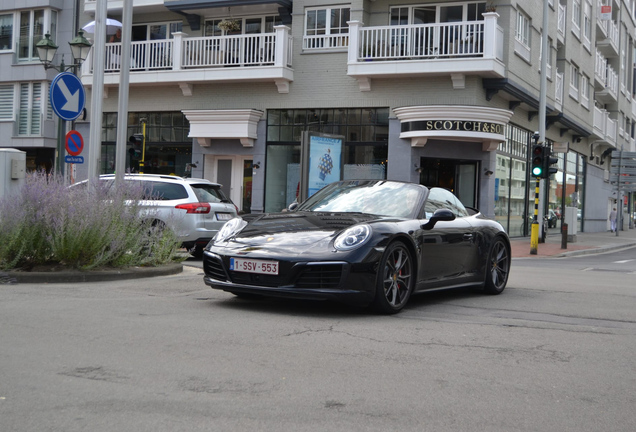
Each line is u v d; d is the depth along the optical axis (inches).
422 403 150.9
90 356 180.5
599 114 1462.8
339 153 678.5
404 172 849.5
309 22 898.1
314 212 294.2
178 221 462.9
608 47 1529.3
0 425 128.8
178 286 332.2
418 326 242.1
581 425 141.1
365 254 252.7
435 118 813.9
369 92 868.0
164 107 964.0
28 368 167.6
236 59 920.3
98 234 362.6
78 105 474.3
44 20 1035.3
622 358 204.1
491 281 340.2
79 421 132.1
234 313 253.4
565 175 1325.0
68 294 292.0
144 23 1002.1
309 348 198.8
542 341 223.6
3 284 324.2
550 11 1063.0
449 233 304.7
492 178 883.4
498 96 892.6
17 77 1044.5
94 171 476.4
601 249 945.5
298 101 899.4
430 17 874.8
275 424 133.4
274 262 251.4
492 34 804.0
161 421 133.2
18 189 366.6
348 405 147.3
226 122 907.4
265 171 919.7
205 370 170.6
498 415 144.9
